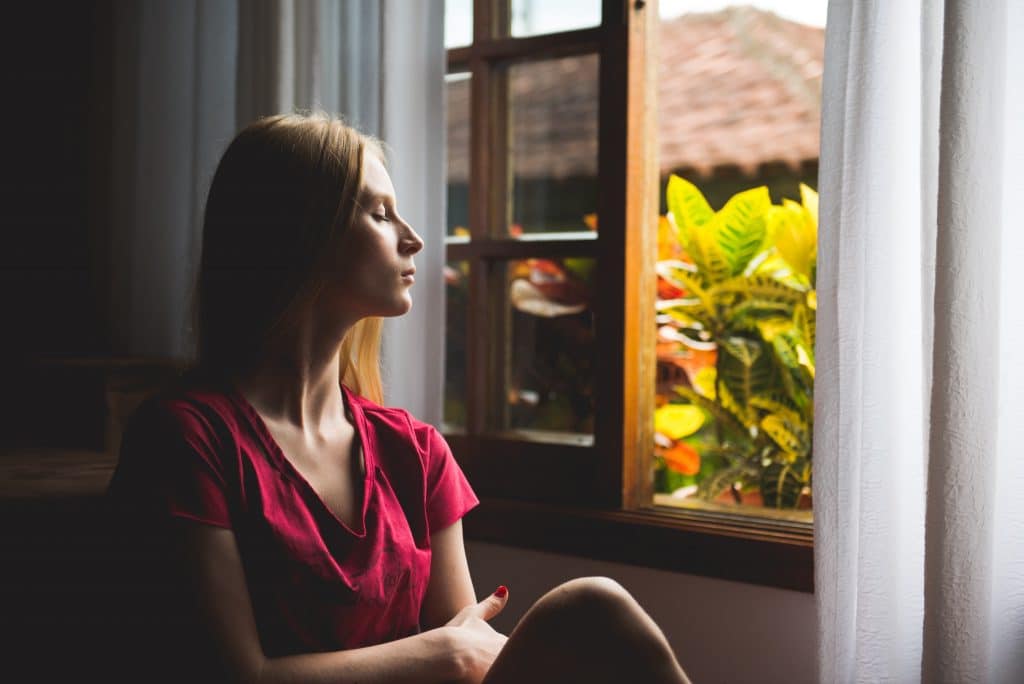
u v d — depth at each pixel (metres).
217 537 1.03
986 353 1.20
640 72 1.74
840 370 1.33
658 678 1.02
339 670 1.04
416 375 1.78
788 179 3.35
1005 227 1.25
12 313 2.25
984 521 1.20
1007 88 1.25
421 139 1.78
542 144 1.88
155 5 2.18
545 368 1.87
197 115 2.05
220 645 1.01
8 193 2.24
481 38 1.90
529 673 1.04
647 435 1.80
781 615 1.54
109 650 1.22
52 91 2.30
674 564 1.62
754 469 2.35
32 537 1.31
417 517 1.23
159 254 2.15
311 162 1.15
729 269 2.42
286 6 1.89
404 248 1.20
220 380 1.16
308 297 1.14
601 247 1.74
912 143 1.34
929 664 1.21
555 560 1.76
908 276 1.34
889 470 1.30
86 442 1.92
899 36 1.33
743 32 3.46
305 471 1.14
